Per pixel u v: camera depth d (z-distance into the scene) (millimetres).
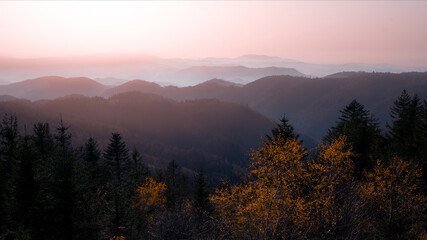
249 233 14023
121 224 19125
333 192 14531
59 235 17734
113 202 19250
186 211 18688
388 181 14594
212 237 15492
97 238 18953
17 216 17906
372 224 14070
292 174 14609
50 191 18031
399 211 13539
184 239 16359
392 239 12398
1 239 16422
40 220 17719
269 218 13164
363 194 14820
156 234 17438
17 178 17719
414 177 15719
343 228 13328
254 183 15352
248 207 13539
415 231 12766
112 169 35344
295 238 13070
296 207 13242
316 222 13531
